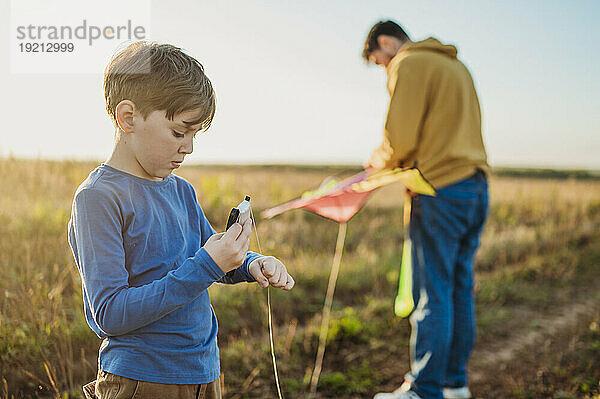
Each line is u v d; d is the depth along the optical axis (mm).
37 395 2520
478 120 3014
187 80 1368
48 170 4961
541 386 3260
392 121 2865
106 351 1433
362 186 2807
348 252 6535
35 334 2717
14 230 3873
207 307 1574
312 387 3172
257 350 3521
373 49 3240
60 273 3391
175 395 1436
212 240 1383
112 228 1353
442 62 2867
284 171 11391
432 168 2879
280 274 1629
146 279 1424
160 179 1518
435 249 2881
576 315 4699
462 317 3025
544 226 8094
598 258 6621
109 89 1407
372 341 3855
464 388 3061
